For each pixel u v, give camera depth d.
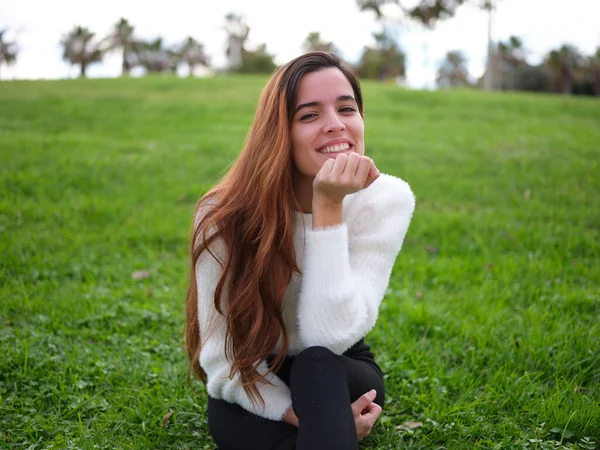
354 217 2.28
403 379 2.87
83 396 2.69
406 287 4.09
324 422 1.86
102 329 3.39
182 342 3.05
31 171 6.85
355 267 2.21
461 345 3.18
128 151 8.57
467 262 4.48
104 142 9.02
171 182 6.91
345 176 2.02
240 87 17.73
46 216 5.38
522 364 2.93
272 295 2.16
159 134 10.13
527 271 4.28
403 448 2.36
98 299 3.75
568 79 40.53
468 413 2.54
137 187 6.63
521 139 10.02
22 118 11.21
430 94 16.97
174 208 5.95
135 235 5.07
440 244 5.05
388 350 3.20
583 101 16.30
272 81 2.17
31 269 4.19
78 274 4.22
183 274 4.34
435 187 6.86
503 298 3.78
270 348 2.16
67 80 18.56
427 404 2.66
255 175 2.14
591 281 4.04
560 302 3.65
